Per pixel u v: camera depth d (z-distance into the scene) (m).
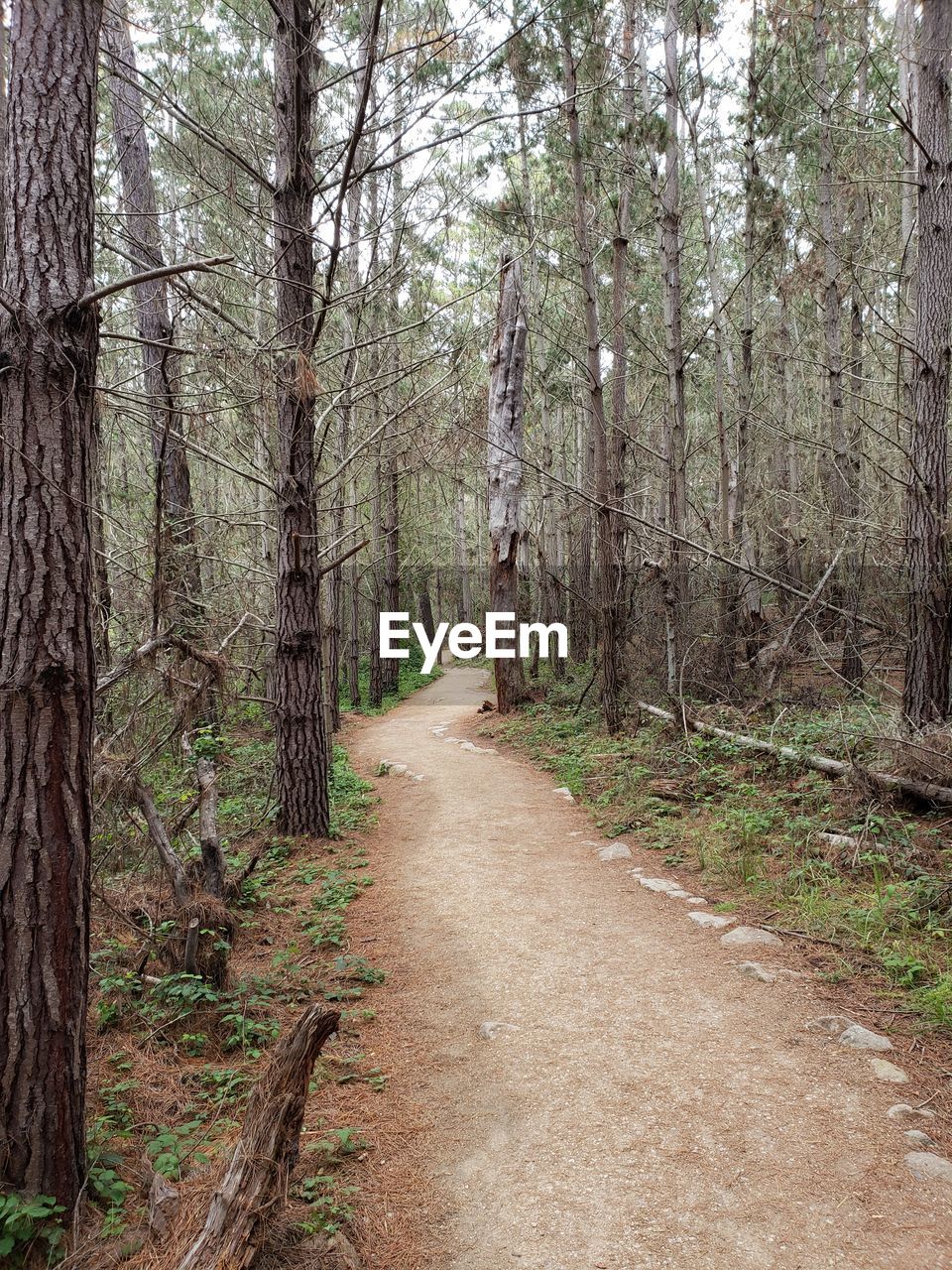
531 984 4.82
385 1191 3.12
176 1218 2.79
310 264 7.55
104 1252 2.65
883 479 15.22
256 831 8.21
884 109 16.17
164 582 4.89
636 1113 3.50
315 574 8.13
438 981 4.97
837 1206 2.88
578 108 12.53
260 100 7.96
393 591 22.98
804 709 10.73
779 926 5.37
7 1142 2.75
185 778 7.52
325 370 11.37
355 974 5.11
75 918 2.86
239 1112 3.58
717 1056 3.91
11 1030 2.76
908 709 8.15
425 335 11.41
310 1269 2.61
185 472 11.92
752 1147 3.23
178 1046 4.14
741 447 15.88
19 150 2.79
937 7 7.89
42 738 2.76
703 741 9.65
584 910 5.98
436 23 6.03
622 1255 2.72
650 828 7.77
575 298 21.88
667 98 12.14
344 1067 4.05
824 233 13.84
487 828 8.38
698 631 13.15
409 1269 2.71
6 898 2.75
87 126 2.91
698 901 5.96
